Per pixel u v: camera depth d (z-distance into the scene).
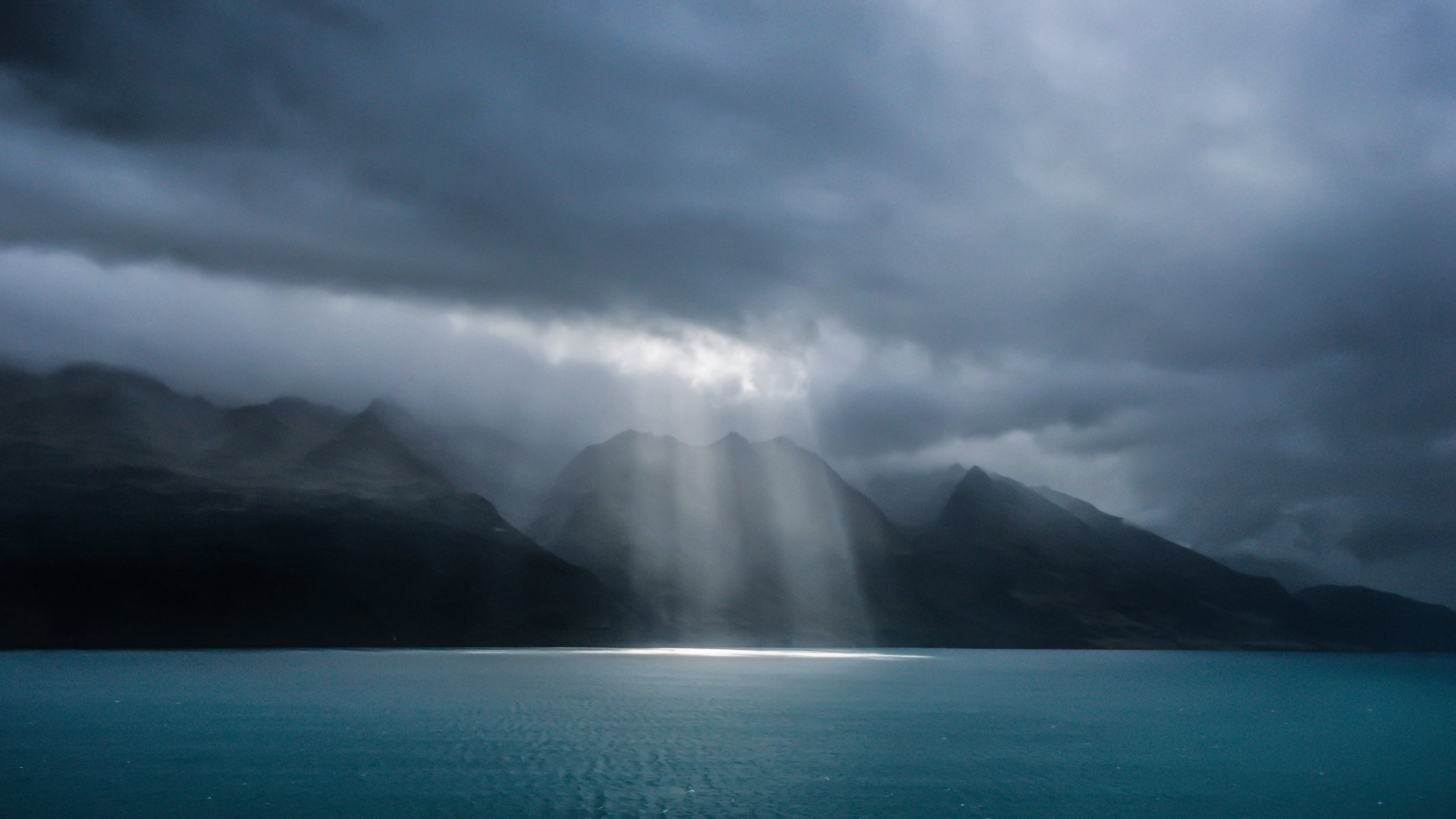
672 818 46.09
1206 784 57.38
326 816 45.94
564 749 67.19
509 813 46.84
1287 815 49.19
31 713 86.62
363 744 68.75
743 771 58.81
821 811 48.25
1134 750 71.25
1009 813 48.69
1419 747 75.00
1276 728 89.00
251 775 56.31
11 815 46.12
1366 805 51.69
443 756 63.47
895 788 54.47
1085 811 49.28
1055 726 87.19
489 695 108.00
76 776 55.56
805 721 86.56
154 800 49.28
